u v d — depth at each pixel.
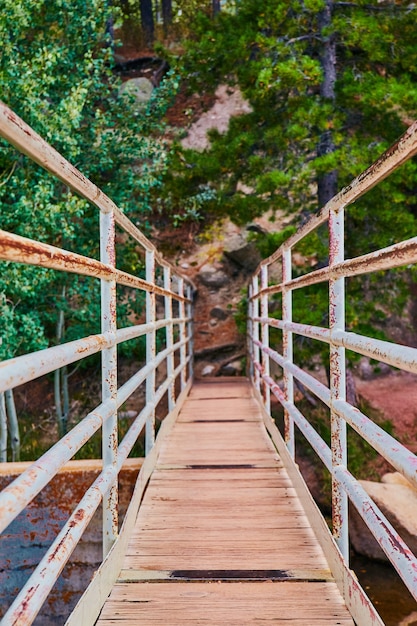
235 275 11.37
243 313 9.87
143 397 9.39
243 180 7.62
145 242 3.76
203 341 10.98
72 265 1.80
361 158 6.30
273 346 8.57
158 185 7.78
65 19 7.06
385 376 9.91
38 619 3.71
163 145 8.16
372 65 7.58
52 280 6.87
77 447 1.69
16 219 6.11
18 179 6.28
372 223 7.19
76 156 7.11
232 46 7.23
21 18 5.96
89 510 1.86
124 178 7.76
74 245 7.63
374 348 1.69
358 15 6.70
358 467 7.03
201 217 10.80
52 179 6.60
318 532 2.72
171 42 16.25
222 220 11.31
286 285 3.69
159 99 7.96
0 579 3.76
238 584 2.30
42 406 9.09
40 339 6.37
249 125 7.49
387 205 6.62
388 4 7.38
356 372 9.77
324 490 6.98
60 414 8.16
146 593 2.23
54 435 8.41
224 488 3.58
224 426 5.58
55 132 6.10
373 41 6.52
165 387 4.61
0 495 1.16
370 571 5.24
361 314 7.07
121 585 2.31
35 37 7.09
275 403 8.95
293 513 3.13
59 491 3.83
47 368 1.44
